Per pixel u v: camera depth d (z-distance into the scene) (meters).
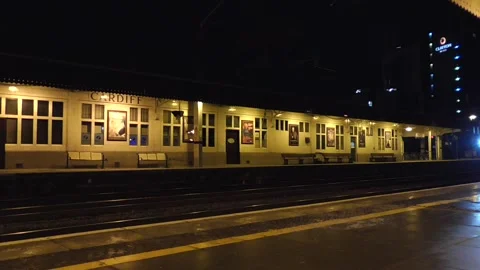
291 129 28.38
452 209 10.54
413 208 10.72
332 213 10.07
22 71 16.03
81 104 19.53
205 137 23.95
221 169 19.52
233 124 25.30
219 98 22.14
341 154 31.36
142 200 13.38
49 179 14.73
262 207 11.45
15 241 7.18
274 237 7.32
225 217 9.45
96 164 19.55
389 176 27.00
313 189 17.11
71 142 19.14
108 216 11.06
